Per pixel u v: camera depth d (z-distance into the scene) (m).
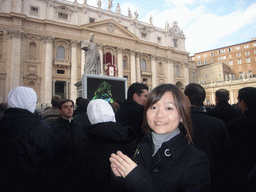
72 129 3.17
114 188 1.52
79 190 2.12
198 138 2.29
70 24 30.23
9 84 25.81
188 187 1.13
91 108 2.04
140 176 1.10
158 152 1.27
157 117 1.30
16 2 27.33
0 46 26.12
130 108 3.07
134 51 36.75
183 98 1.33
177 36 45.41
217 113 3.46
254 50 51.56
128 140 1.87
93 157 1.84
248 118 2.45
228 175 2.42
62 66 30.05
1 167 1.70
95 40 32.50
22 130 1.75
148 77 39.56
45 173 1.85
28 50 27.77
